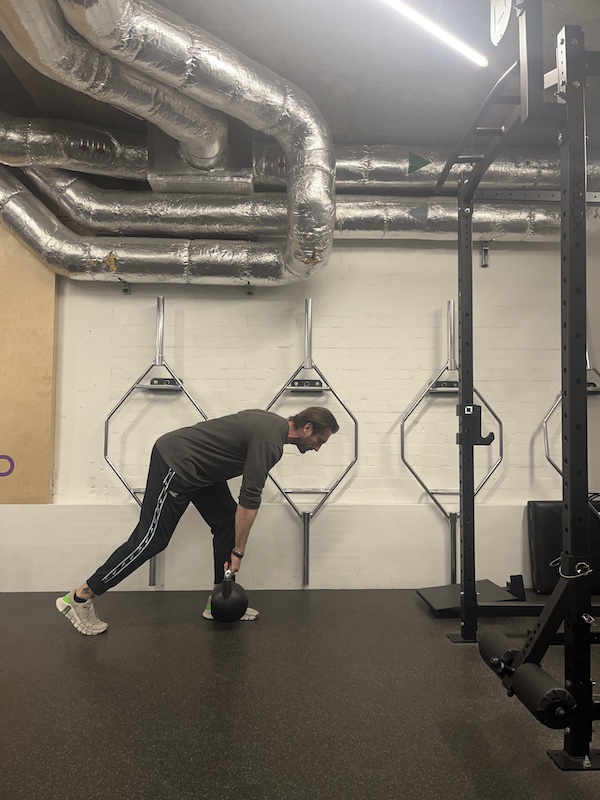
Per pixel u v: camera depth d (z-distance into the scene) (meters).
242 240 3.78
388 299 3.92
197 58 2.46
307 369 3.85
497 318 3.95
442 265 3.95
